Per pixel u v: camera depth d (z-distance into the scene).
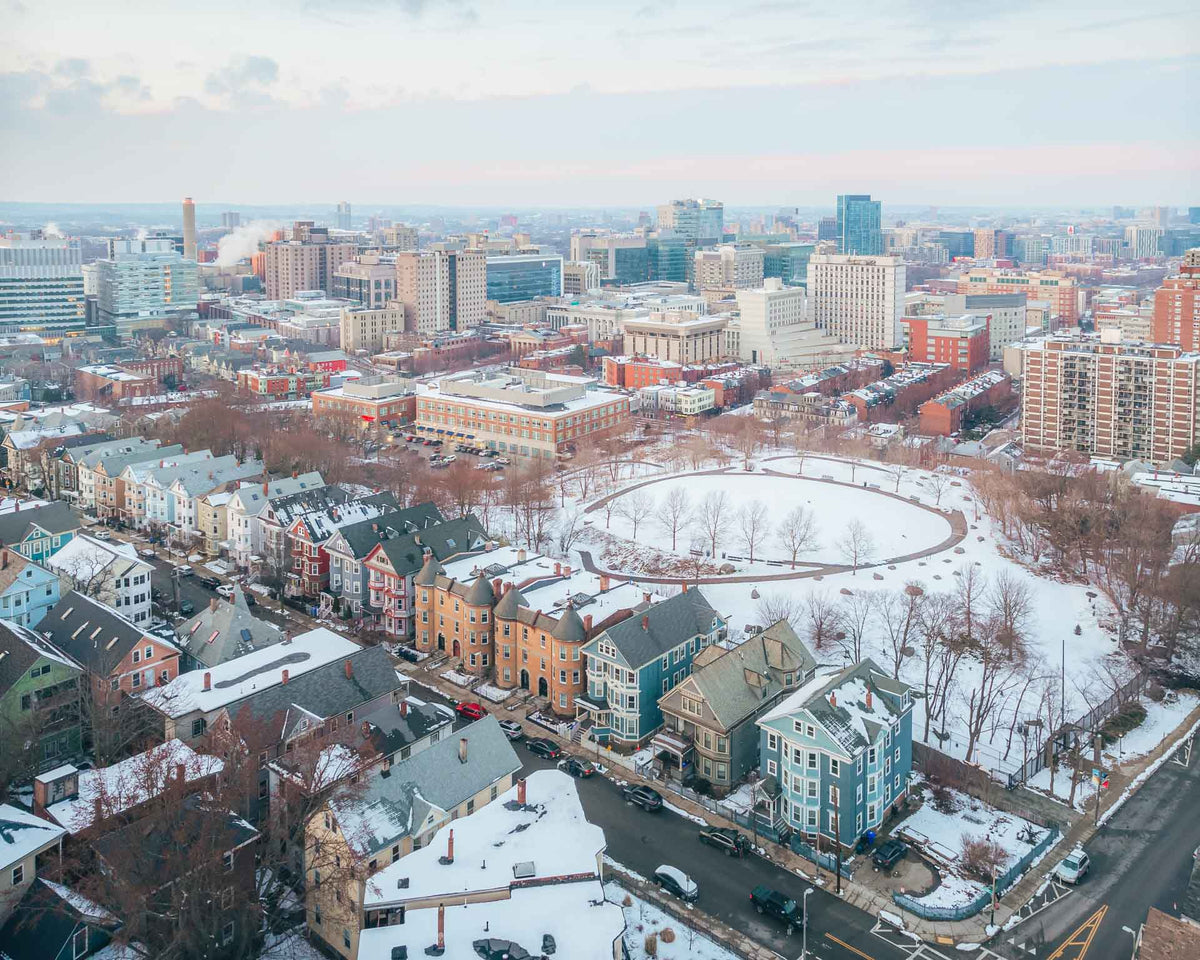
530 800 120.88
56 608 162.88
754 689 147.75
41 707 138.75
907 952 112.44
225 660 157.12
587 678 160.12
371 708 145.00
